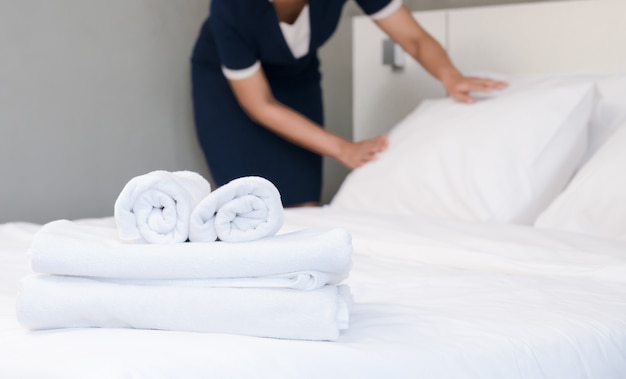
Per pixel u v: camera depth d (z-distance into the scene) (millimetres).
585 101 2371
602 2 2678
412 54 2914
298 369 1022
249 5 2697
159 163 3271
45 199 2994
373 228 2037
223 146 3068
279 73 2992
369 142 2674
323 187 3672
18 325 1229
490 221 2250
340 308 1128
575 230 2041
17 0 2891
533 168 2291
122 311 1125
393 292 1498
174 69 3291
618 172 2047
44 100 2971
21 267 1740
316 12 2795
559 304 1414
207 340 1071
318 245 1092
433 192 2361
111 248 1131
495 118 2400
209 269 1101
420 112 2664
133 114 3186
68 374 964
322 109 3193
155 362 984
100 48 3090
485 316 1312
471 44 2988
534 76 2662
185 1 3301
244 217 1147
